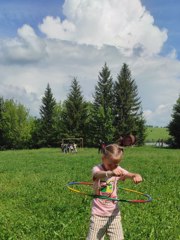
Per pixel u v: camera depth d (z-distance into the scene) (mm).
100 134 99625
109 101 103312
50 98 108938
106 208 8117
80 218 13391
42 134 108688
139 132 101438
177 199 16922
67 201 16766
